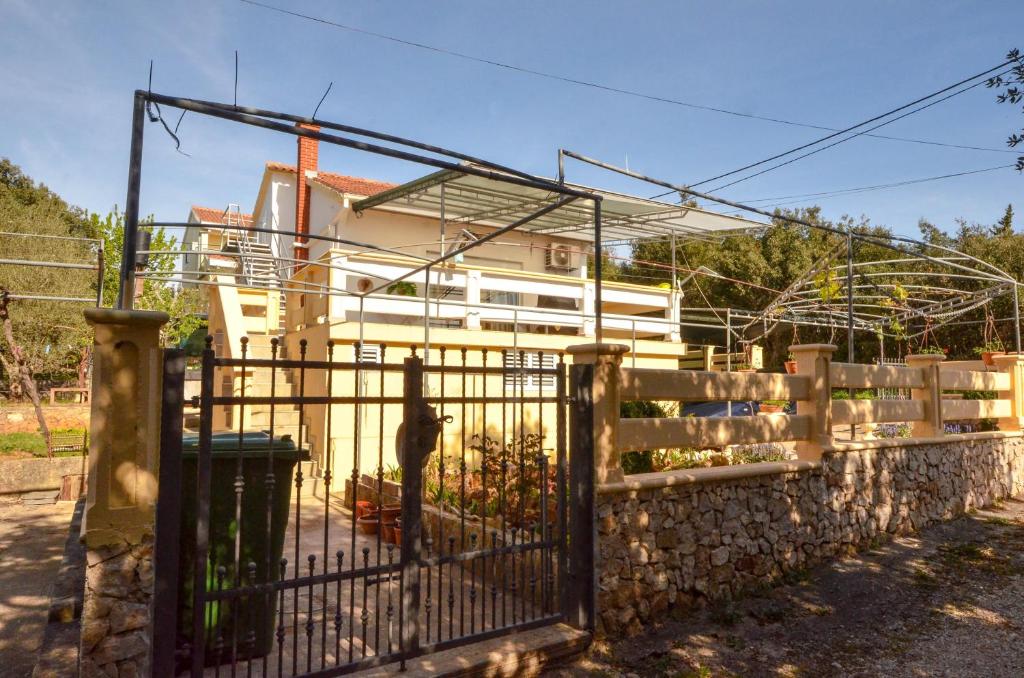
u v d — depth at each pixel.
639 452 6.70
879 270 25.27
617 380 5.01
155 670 3.09
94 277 24.02
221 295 12.26
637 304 15.12
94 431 3.05
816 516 6.59
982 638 4.91
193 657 3.21
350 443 10.20
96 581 3.04
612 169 6.38
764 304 28.67
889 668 4.44
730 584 5.65
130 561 3.10
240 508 3.66
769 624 5.13
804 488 6.50
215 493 3.84
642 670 4.34
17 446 14.57
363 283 11.41
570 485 4.71
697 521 5.46
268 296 14.30
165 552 3.13
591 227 15.11
